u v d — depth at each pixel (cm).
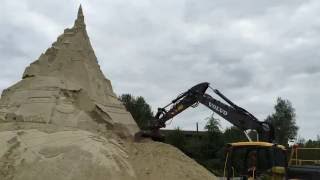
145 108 6850
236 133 5184
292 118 7238
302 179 1708
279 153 1545
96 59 3158
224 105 2481
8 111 2672
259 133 2294
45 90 2752
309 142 4531
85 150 2238
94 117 2753
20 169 2167
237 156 1597
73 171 2131
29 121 2572
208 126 5447
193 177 2439
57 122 2573
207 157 4891
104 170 2158
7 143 2331
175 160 2545
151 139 2772
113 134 2673
